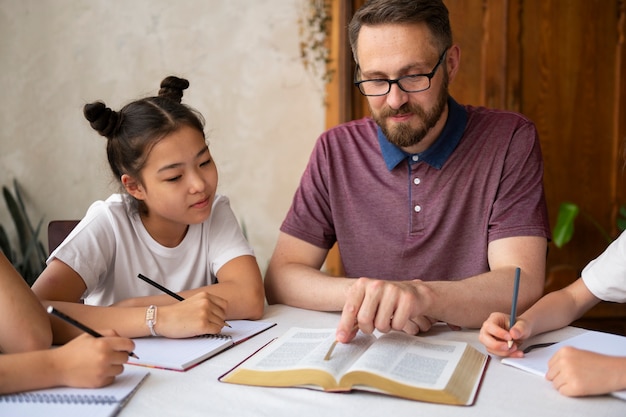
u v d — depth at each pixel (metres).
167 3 3.21
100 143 3.29
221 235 1.64
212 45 3.23
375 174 1.75
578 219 3.18
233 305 1.43
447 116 1.67
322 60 3.22
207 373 1.07
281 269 1.67
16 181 3.29
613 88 3.12
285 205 3.30
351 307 1.17
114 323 1.26
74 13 3.21
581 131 3.13
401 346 1.10
